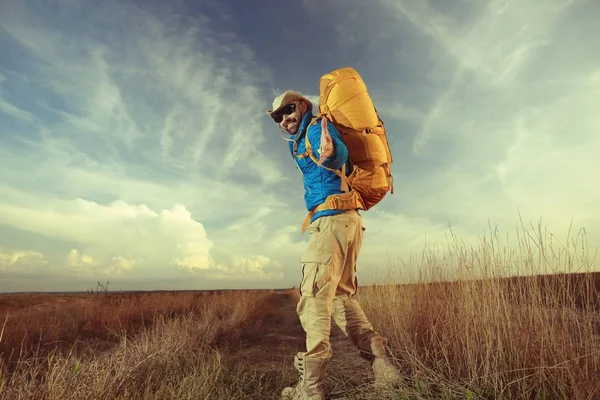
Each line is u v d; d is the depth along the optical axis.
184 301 11.45
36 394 2.35
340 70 2.84
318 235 2.67
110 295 9.81
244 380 3.24
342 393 2.89
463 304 3.15
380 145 2.73
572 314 2.33
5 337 4.85
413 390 2.50
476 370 2.58
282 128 2.98
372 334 2.90
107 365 2.88
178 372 3.35
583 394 1.99
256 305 12.30
